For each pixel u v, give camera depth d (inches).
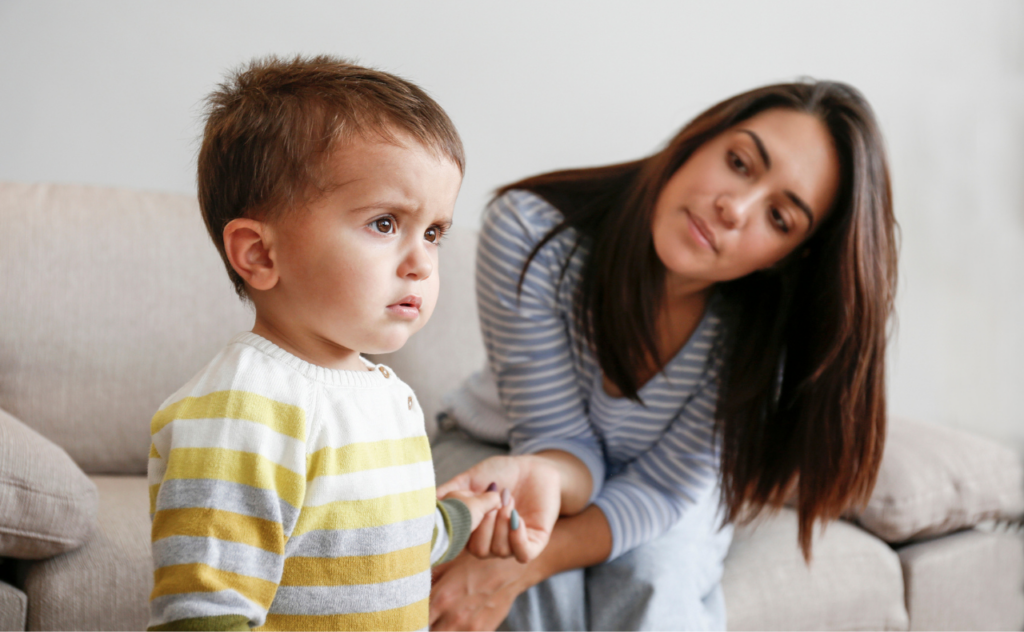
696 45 76.2
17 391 43.4
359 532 21.9
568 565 37.0
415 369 54.0
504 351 41.9
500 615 34.8
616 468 46.0
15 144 54.9
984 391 88.4
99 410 45.2
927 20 85.3
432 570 36.0
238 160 21.4
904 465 50.8
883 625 46.9
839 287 38.1
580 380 43.5
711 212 36.4
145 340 46.6
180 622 18.5
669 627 35.7
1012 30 88.0
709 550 41.4
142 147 58.0
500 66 68.5
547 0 69.4
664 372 40.6
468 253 58.5
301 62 24.0
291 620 21.4
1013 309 88.3
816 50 81.4
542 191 43.2
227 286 50.0
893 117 84.7
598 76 72.5
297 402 21.3
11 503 30.0
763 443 41.5
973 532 53.4
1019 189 88.0
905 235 85.4
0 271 44.0
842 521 51.2
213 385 21.3
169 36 57.6
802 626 43.6
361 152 20.9
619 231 39.0
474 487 35.6
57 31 54.9
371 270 21.3
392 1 64.0
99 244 46.8
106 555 33.3
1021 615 53.7
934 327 87.1
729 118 38.0
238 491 20.0
